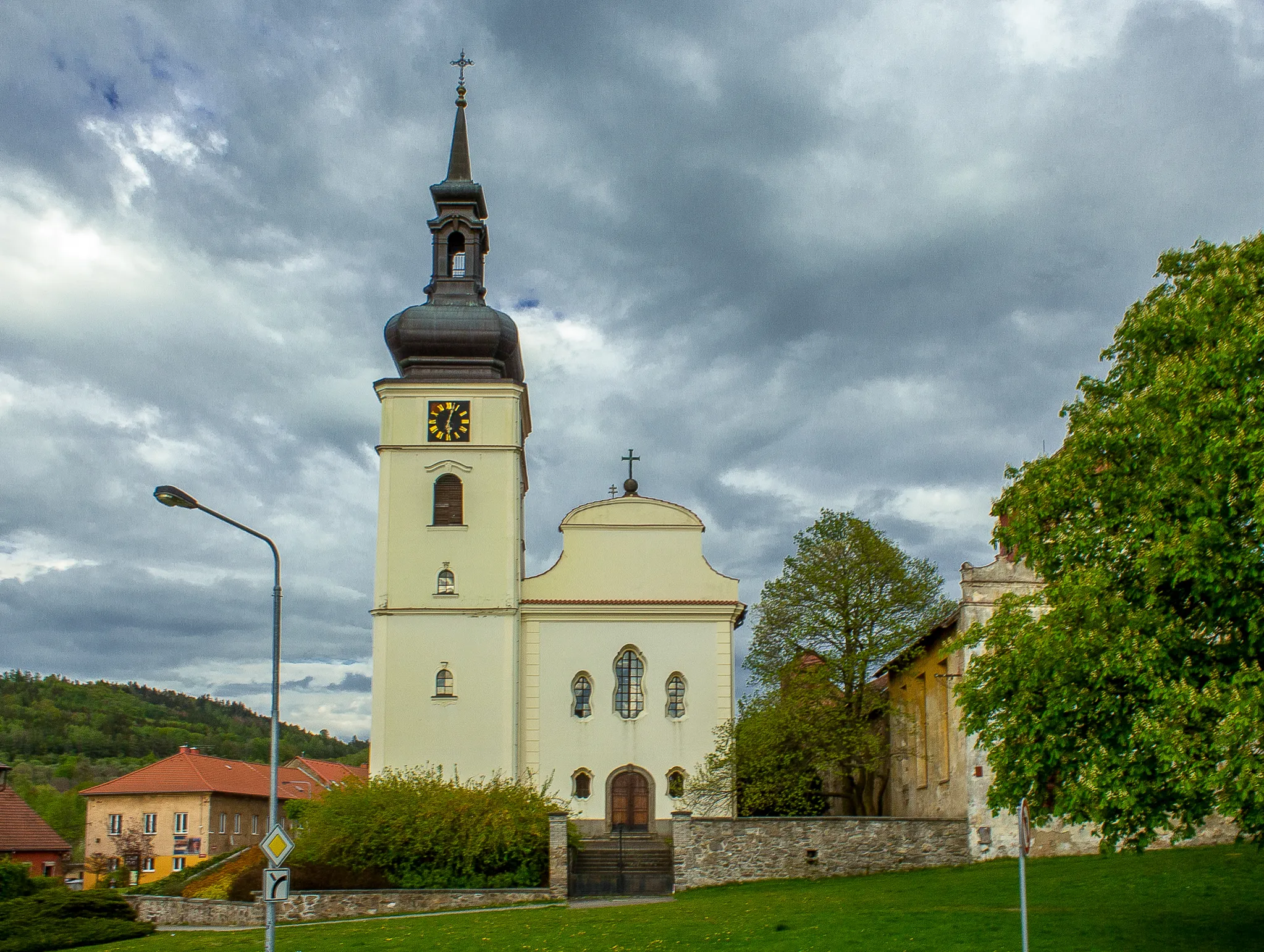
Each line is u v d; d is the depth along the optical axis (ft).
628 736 168.25
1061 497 81.87
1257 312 74.33
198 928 130.41
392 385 172.24
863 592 152.76
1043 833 129.29
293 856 138.10
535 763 167.02
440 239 179.52
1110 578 76.02
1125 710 73.15
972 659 84.23
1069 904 93.81
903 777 170.19
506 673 165.78
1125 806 68.85
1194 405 74.59
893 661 152.35
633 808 166.50
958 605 137.49
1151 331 82.12
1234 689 67.31
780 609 154.30
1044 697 76.79
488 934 98.17
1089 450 80.79
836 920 92.27
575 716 168.86
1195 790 65.82
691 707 169.37
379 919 120.78
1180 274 86.12
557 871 130.00
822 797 158.81
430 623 167.02
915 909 96.48
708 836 133.08
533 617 171.42
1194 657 73.10
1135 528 75.31
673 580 174.09
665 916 104.22
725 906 109.19
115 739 548.72
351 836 136.05
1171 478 74.02
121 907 133.28
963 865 130.21
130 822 276.21
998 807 78.28
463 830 136.26
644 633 171.63
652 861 147.02
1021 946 77.77
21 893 172.86
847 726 149.38
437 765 162.71
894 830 133.39
